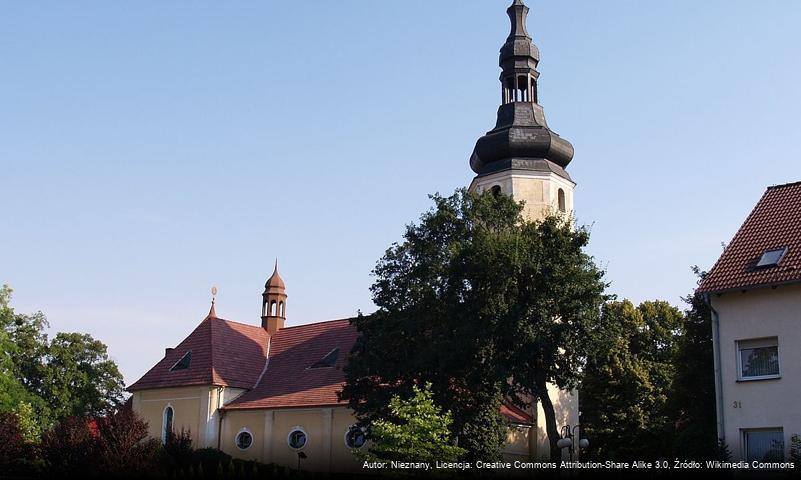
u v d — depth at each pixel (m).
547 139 54.56
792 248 33.16
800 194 35.94
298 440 53.50
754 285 32.31
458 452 36.88
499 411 43.94
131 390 59.88
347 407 47.25
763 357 32.44
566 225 43.00
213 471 45.00
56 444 43.38
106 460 41.41
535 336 38.75
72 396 76.25
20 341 75.50
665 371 65.06
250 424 55.75
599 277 41.69
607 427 62.44
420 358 40.78
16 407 64.56
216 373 57.47
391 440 36.69
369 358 43.31
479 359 40.34
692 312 46.72
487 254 40.22
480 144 55.59
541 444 52.06
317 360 58.81
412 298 42.94
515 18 57.62
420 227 44.59
